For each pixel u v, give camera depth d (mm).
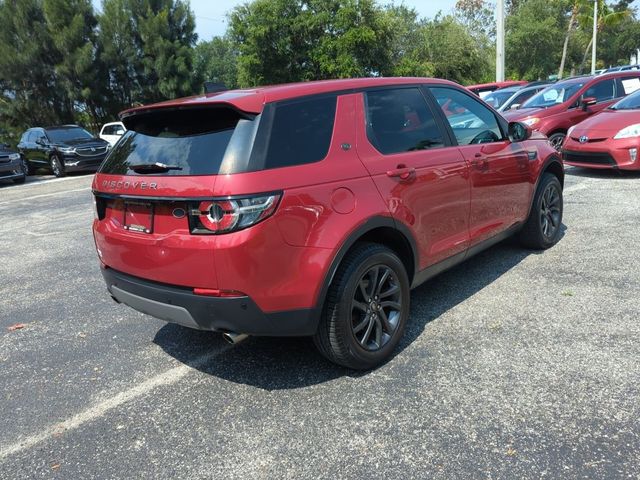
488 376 3117
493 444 2545
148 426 2926
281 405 3020
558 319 3754
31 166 18562
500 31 19000
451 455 2496
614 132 8094
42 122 28125
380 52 27672
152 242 2963
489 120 4496
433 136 3826
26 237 7926
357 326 3180
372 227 3146
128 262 3180
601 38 60531
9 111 26859
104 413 3082
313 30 27047
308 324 2965
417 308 4180
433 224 3670
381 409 2898
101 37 27422
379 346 3309
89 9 27406
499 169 4348
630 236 5418
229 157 2768
